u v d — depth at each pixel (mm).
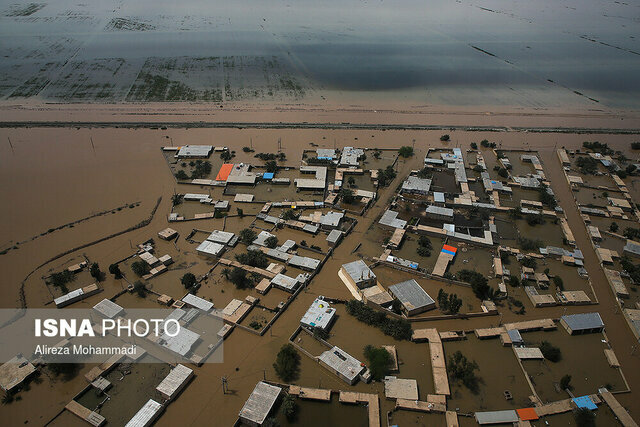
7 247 106625
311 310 89812
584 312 93812
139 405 73188
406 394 74750
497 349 85000
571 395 76125
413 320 90250
